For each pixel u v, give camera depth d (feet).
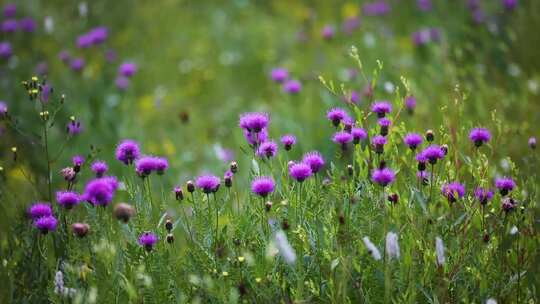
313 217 15.12
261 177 15.37
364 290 14.49
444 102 23.98
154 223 15.46
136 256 14.58
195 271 14.65
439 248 13.14
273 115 29.07
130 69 30.63
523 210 15.67
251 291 14.19
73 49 35.22
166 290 14.23
